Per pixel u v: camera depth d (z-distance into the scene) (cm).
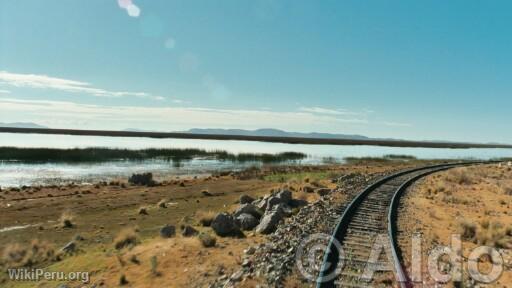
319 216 1541
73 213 2289
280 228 1362
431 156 10556
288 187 2917
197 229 1535
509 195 2642
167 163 6316
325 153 10212
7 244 1593
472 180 3531
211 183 3784
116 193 3139
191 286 897
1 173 4728
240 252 1133
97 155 7181
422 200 2175
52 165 5759
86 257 1280
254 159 7250
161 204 2456
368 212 1639
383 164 6500
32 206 2553
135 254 1195
